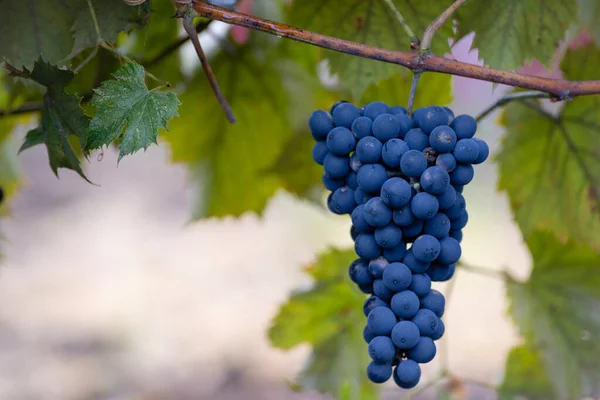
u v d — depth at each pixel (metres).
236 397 3.21
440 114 0.98
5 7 1.07
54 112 1.01
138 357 3.46
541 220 1.19
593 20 1.24
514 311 1.25
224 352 3.50
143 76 0.98
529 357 1.26
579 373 1.25
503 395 1.26
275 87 1.28
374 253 0.98
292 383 1.29
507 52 1.11
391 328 0.96
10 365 3.32
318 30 1.11
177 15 1.02
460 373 2.96
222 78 1.27
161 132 1.29
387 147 0.97
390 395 2.32
